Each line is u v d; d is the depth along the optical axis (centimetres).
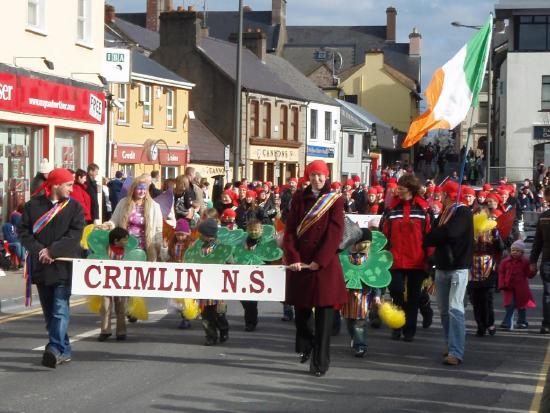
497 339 1262
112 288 1013
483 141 8775
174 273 1015
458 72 1198
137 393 888
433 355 1121
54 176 984
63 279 989
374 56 8762
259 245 1127
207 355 1095
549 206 1310
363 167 6719
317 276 949
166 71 4166
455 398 886
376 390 916
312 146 5800
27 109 2264
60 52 2483
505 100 5925
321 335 973
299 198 955
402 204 1218
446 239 1047
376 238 1084
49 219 981
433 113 1201
